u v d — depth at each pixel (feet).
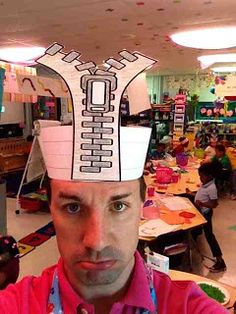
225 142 22.38
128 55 1.98
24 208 16.33
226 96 20.67
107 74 1.98
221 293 5.78
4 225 12.17
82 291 1.96
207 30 11.74
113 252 1.87
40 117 26.48
